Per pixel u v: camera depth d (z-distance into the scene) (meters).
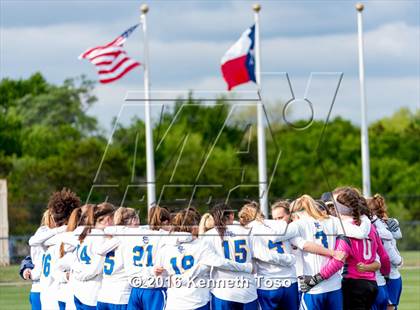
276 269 17.19
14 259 45.84
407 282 33.62
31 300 19.06
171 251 16.83
